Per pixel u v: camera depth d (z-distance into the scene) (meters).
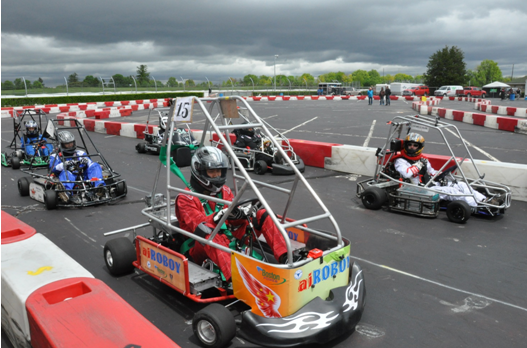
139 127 14.61
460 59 72.81
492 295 3.74
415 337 3.10
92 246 4.96
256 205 3.38
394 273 4.20
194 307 3.49
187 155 3.80
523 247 4.85
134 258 4.07
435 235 5.25
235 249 3.45
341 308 2.83
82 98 34.28
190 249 3.66
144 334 2.30
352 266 3.25
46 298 2.71
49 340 2.25
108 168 7.11
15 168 9.68
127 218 6.00
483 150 11.38
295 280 2.69
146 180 8.48
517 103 33.81
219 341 2.75
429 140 13.52
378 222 5.77
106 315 2.47
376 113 23.84
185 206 3.52
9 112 23.64
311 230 3.39
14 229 3.80
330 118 21.09
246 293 2.91
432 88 65.12
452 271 4.23
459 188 6.07
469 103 33.59
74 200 6.55
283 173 8.83
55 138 6.75
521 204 6.62
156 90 42.19
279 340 2.64
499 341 3.06
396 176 6.48
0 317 3.05
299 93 52.62
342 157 9.13
